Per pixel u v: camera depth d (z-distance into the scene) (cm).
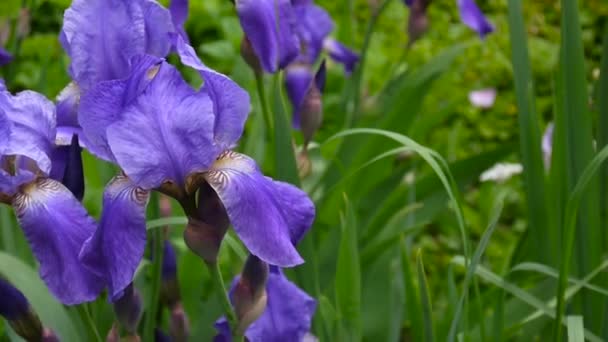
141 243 81
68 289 82
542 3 265
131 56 86
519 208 176
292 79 123
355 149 125
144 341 95
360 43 222
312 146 107
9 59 109
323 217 121
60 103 90
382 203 125
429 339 96
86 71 86
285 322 91
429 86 127
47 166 85
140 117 80
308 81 124
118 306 86
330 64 170
